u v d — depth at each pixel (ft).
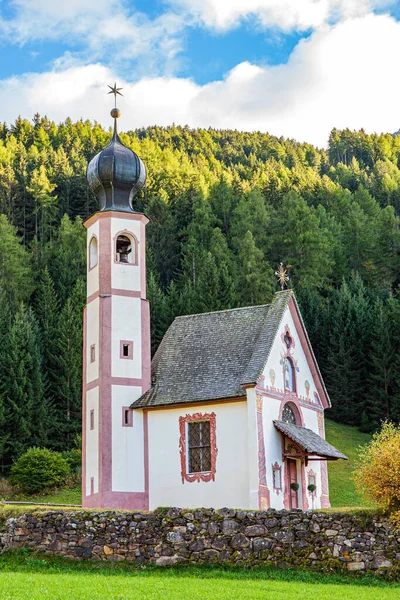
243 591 78.69
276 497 140.36
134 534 97.30
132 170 161.07
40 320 295.07
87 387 152.66
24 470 206.69
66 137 629.92
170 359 156.25
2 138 636.48
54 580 81.00
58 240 385.70
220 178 481.05
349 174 621.31
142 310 155.33
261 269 350.64
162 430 146.51
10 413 239.50
